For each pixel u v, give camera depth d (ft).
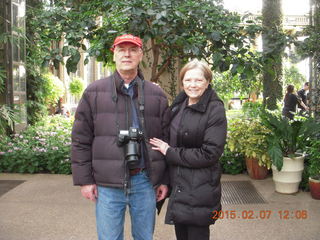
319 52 17.20
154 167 7.33
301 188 16.01
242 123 19.31
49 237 10.98
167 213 7.66
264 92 32.86
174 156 7.38
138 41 7.12
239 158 18.85
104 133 7.08
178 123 7.83
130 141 6.92
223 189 16.20
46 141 21.65
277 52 15.58
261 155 17.13
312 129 14.82
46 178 18.47
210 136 7.33
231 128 19.83
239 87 40.09
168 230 11.55
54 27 15.65
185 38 14.88
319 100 17.72
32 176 18.98
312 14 18.43
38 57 28.55
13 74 25.34
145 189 7.35
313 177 14.78
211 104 7.55
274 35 15.84
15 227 11.78
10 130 24.48
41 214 13.01
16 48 25.89
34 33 28.14
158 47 18.22
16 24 25.63
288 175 14.98
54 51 15.60
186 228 8.36
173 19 14.33
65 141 21.61
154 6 13.87
